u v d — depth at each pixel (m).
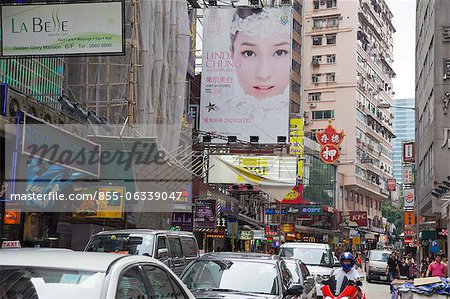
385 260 35.47
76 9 13.09
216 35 28.94
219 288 8.93
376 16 93.44
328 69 81.94
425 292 12.41
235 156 27.22
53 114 14.94
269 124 28.31
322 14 82.81
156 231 13.21
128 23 20.06
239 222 42.09
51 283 4.39
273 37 28.69
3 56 13.02
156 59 22.34
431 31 35.47
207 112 28.59
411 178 50.78
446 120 32.53
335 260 20.12
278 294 8.76
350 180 80.12
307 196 68.38
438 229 35.25
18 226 15.36
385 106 36.16
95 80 19.22
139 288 4.89
